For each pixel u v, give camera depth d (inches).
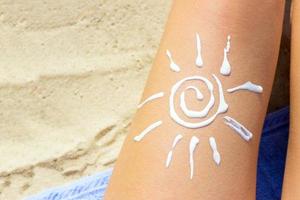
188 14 36.0
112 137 43.0
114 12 43.4
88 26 43.4
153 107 35.3
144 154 34.6
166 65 35.8
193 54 35.4
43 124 42.9
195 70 35.2
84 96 43.1
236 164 34.7
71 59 43.2
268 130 40.8
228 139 34.7
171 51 35.9
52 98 43.0
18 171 42.4
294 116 36.1
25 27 43.2
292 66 36.5
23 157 42.6
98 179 40.2
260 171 40.3
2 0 43.1
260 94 35.8
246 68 35.5
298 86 36.0
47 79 42.9
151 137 34.8
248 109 35.4
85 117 43.0
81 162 42.7
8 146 42.8
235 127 34.9
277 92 42.5
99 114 43.1
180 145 34.4
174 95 35.0
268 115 41.1
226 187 34.3
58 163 42.6
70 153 42.6
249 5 35.5
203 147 34.4
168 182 34.0
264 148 40.6
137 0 43.5
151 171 34.2
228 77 35.2
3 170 42.4
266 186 40.0
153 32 43.5
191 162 34.2
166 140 34.5
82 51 43.3
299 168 35.4
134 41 43.5
